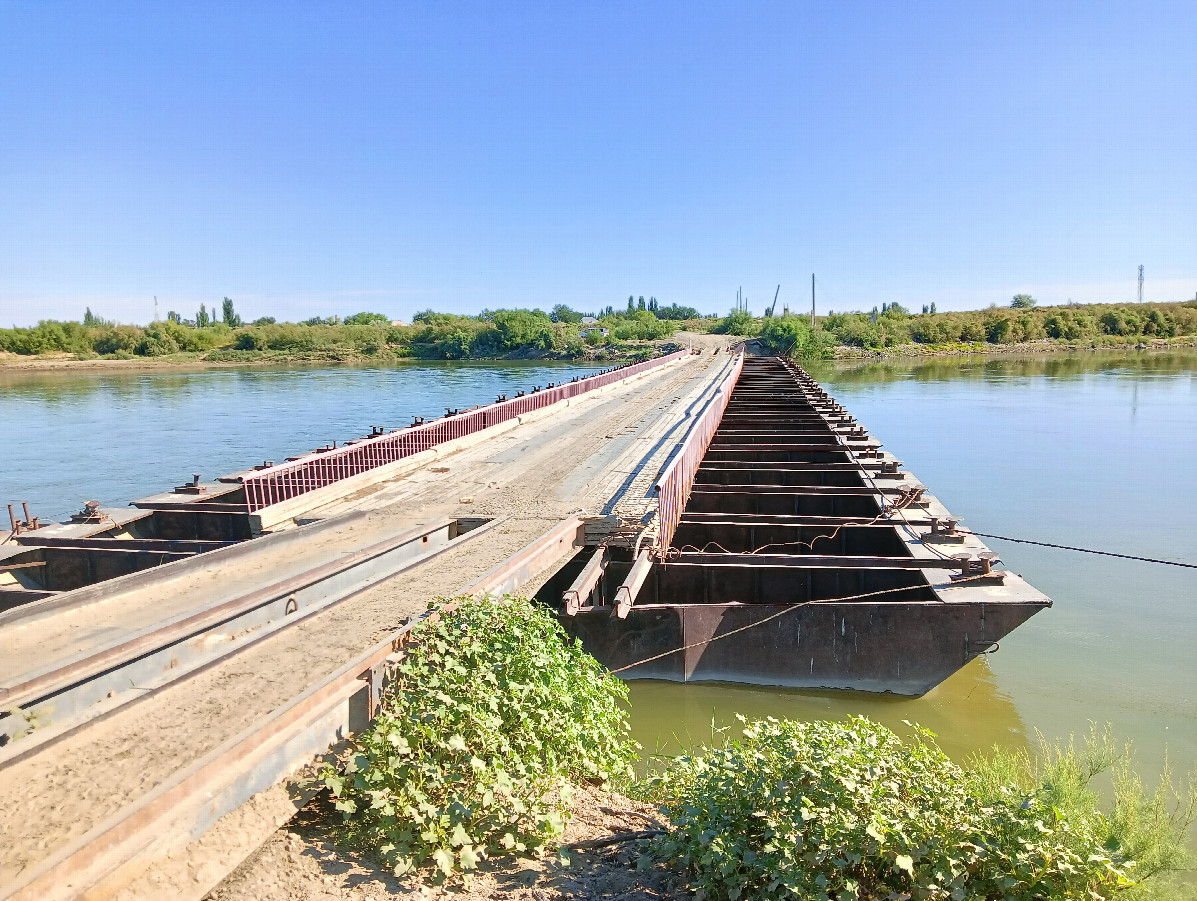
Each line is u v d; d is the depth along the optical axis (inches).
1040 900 174.9
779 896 172.2
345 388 2292.1
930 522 494.0
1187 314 4630.9
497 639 256.8
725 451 791.7
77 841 145.8
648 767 335.0
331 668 230.1
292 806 188.4
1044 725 374.0
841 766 191.9
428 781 199.5
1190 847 250.4
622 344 4183.1
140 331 4200.3
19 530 514.9
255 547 371.6
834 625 408.5
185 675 222.2
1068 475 970.1
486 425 824.9
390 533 421.7
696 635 417.1
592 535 452.8
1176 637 479.5
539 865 193.9
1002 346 4197.8
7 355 3779.5
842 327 4148.6
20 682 198.5
